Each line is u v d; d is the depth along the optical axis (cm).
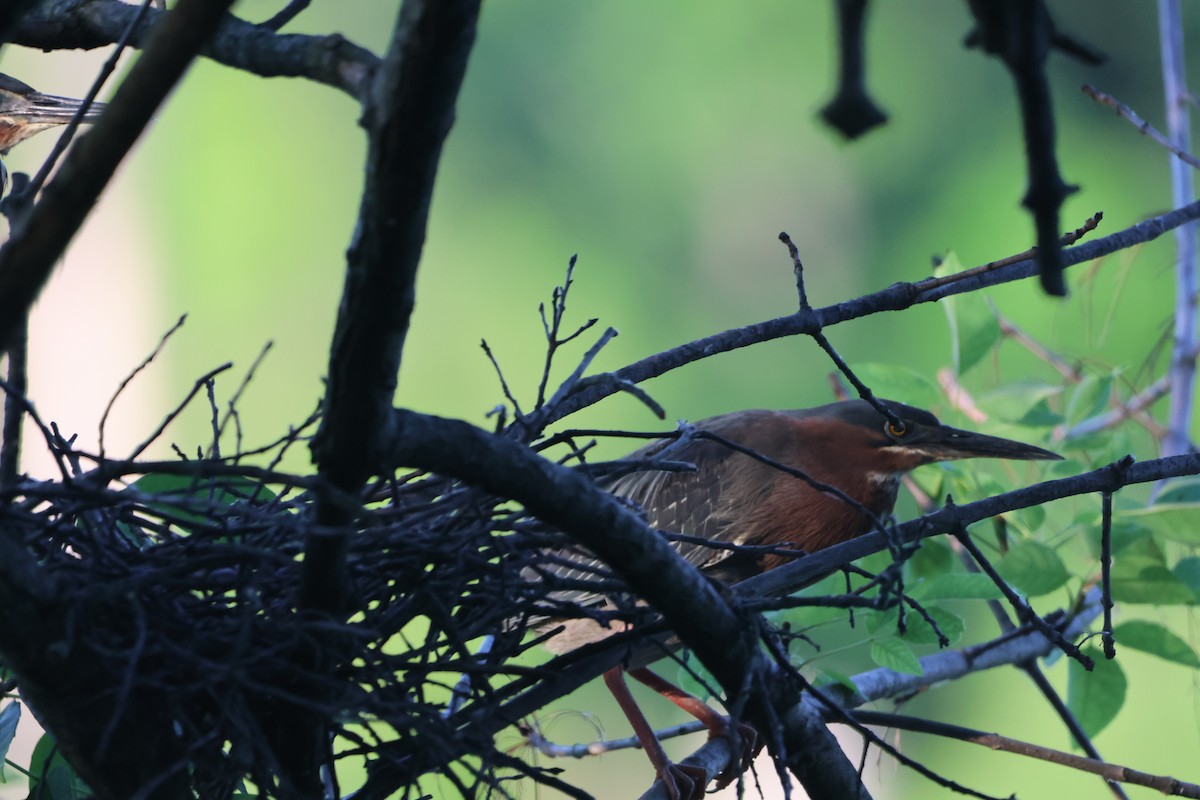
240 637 428
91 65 3200
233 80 3994
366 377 396
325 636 450
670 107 4056
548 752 809
